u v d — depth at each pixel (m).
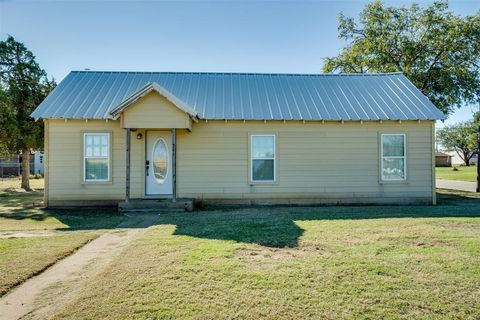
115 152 11.13
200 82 13.41
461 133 66.50
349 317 3.15
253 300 3.47
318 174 11.53
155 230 6.90
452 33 19.20
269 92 12.75
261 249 5.30
